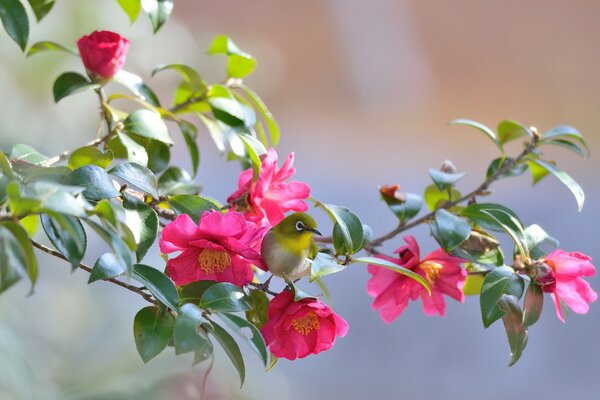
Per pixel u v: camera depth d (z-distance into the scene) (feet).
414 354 32.68
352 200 42.37
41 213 6.44
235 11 48.16
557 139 10.29
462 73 48.44
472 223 9.41
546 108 47.39
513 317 8.34
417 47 49.16
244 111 10.78
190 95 10.75
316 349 7.47
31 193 6.30
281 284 21.97
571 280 8.43
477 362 32.63
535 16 48.08
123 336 19.62
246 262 7.63
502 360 32.65
